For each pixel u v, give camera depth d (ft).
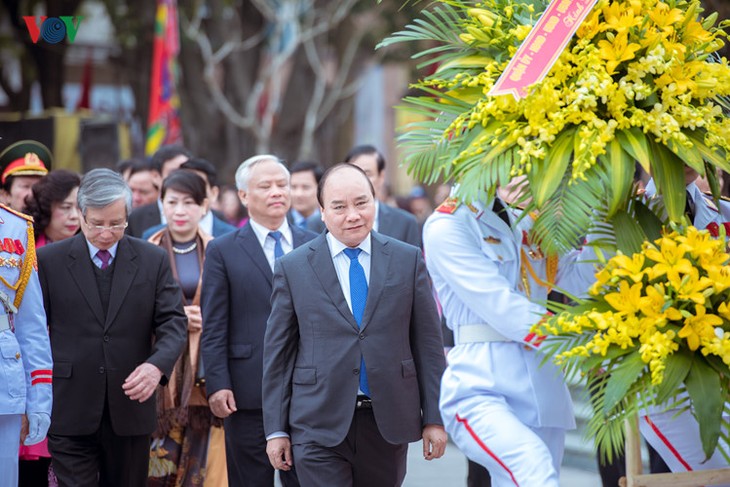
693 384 19.30
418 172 21.68
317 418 23.67
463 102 21.42
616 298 19.69
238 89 90.43
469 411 22.41
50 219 31.04
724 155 20.65
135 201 41.88
